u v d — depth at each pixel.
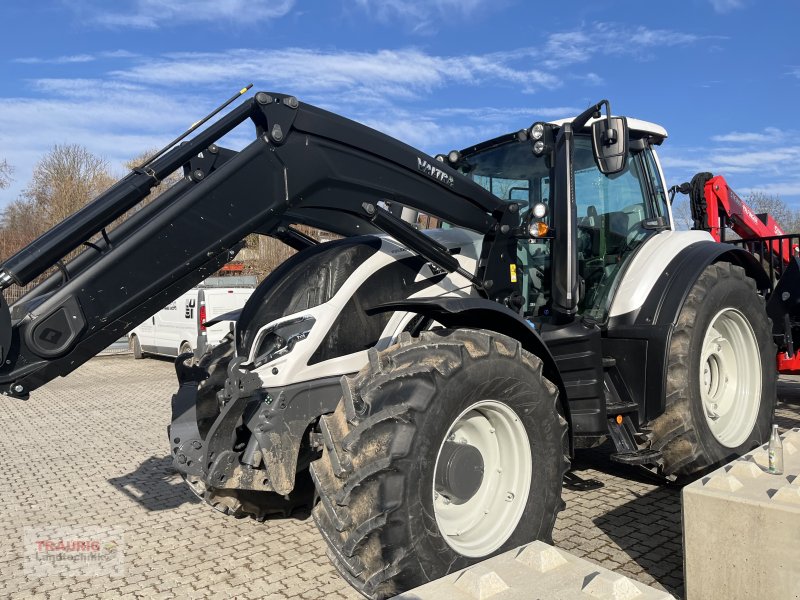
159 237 2.81
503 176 4.48
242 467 3.09
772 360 4.64
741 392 4.53
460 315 3.12
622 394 4.06
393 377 2.68
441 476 2.80
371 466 2.51
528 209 4.31
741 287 4.40
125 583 3.39
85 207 2.74
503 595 1.83
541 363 3.13
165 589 3.30
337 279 3.35
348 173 3.29
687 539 2.54
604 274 4.32
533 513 3.00
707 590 2.48
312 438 3.15
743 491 2.48
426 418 2.60
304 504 4.18
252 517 4.05
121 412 8.70
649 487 4.42
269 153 3.06
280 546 3.80
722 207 6.30
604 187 4.42
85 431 7.50
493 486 3.05
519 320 3.13
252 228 3.03
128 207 2.83
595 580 1.82
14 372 2.58
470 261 3.92
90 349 2.72
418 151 3.53
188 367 3.82
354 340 3.33
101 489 5.13
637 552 3.37
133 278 2.76
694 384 3.97
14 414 8.85
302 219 3.62
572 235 3.76
